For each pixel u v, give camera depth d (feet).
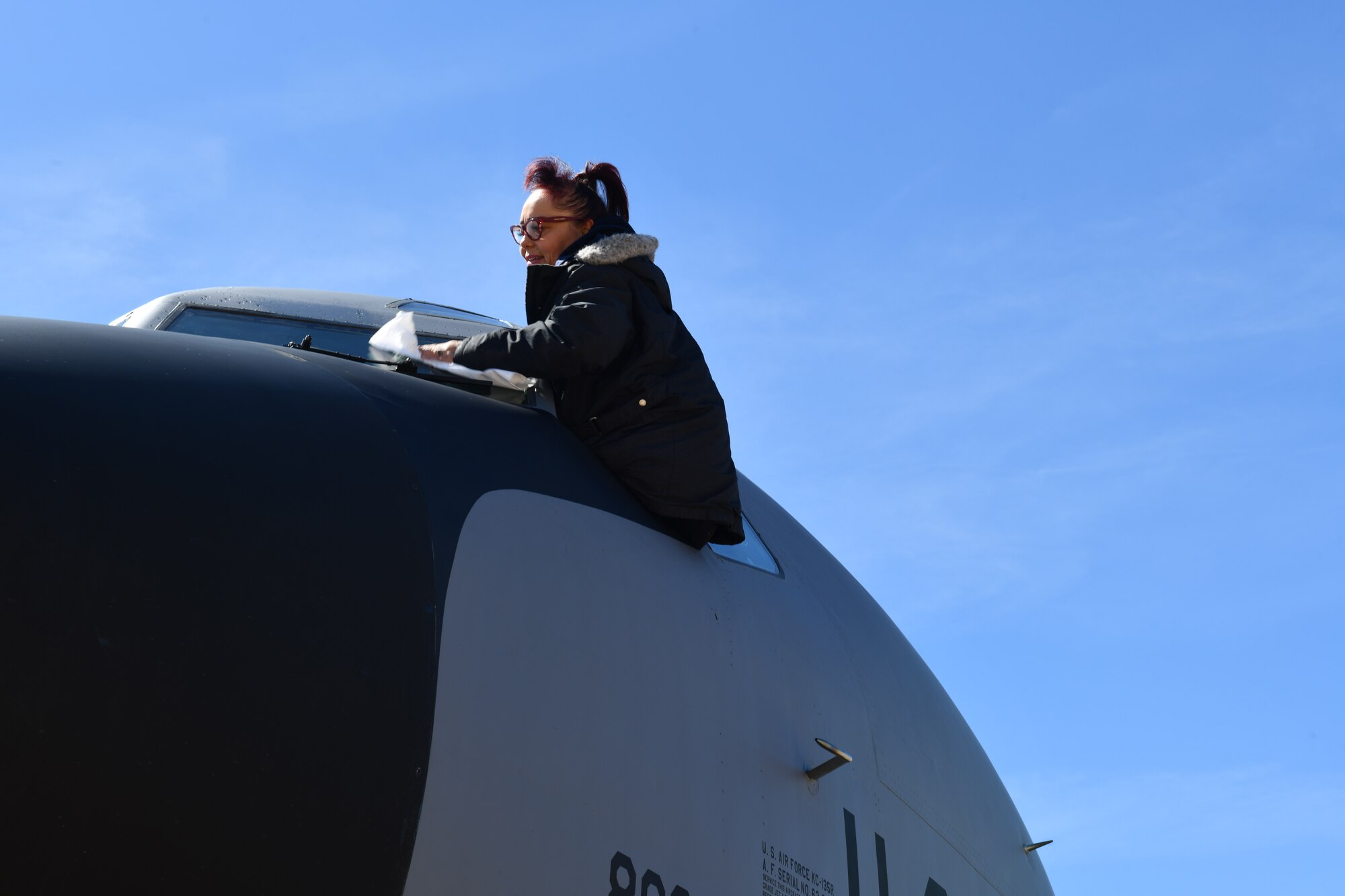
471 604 11.89
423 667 11.18
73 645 9.62
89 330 12.36
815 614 19.03
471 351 14.55
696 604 15.17
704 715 14.46
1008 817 24.30
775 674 16.34
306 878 10.05
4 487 9.94
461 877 10.98
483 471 13.15
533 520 13.19
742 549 18.39
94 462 10.41
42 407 10.62
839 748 17.03
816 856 15.89
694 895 13.43
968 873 21.01
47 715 9.40
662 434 15.29
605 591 13.61
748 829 14.61
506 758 11.64
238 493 10.91
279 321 18.74
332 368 13.35
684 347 15.71
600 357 14.73
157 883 9.48
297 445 11.70
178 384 11.66
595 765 12.60
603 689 13.00
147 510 10.36
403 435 12.67
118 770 9.52
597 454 15.30
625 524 14.67
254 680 10.21
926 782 20.31
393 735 10.77
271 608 10.52
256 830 9.91
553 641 12.60
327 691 10.54
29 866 9.16
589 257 15.34
